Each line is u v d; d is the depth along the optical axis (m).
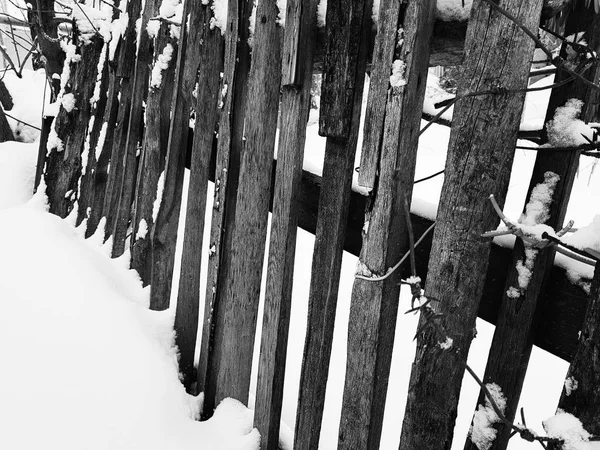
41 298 2.19
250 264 1.75
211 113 2.00
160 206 2.28
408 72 1.22
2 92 5.20
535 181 1.21
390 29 1.24
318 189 1.82
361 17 1.33
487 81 1.11
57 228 2.89
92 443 1.61
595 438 0.98
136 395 1.79
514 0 1.07
